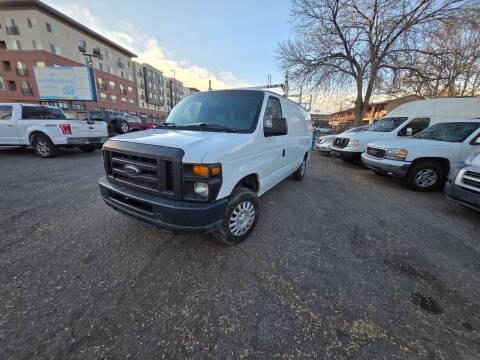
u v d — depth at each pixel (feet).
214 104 9.87
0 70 89.20
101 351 4.32
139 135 7.89
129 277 6.38
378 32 41.86
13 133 22.33
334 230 9.74
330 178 19.88
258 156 8.71
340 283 6.43
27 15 84.43
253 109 9.11
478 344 4.67
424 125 20.98
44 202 11.59
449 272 7.08
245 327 4.95
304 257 7.65
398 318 5.28
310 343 4.62
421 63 43.70
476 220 11.27
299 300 5.76
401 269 7.16
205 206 6.20
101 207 11.12
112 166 7.82
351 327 5.01
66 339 4.52
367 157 18.49
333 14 45.47
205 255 7.54
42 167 19.24
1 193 12.66
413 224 10.61
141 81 159.02
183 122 9.81
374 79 44.88
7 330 4.63
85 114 43.70
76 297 5.59
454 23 37.65
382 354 4.41
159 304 5.48
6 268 6.56
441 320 5.26
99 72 114.01
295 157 14.46
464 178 10.87
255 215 8.67
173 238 8.48
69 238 8.29
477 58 46.39
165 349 4.41
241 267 6.99
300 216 11.13
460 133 15.55
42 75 50.31
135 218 7.06
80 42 102.37
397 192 15.96
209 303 5.56
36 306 5.26
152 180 6.62
